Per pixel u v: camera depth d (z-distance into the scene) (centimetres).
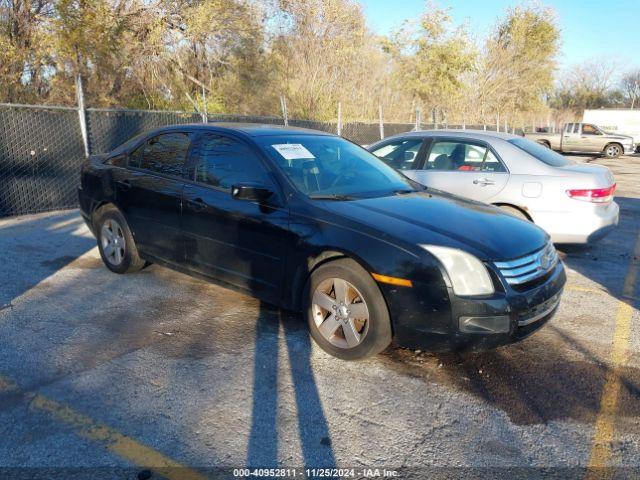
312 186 417
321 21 2258
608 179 644
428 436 296
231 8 1809
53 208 873
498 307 339
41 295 488
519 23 3666
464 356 393
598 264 672
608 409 329
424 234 352
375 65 2630
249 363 371
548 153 689
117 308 463
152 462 266
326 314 386
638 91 7275
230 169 444
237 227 423
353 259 362
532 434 301
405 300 341
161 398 324
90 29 1399
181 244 472
